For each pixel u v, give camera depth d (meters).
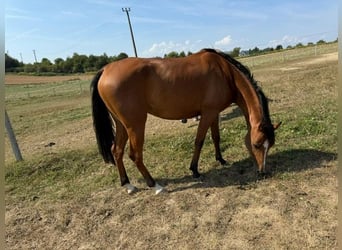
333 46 35.16
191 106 4.04
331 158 4.25
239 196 3.69
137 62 3.94
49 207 4.02
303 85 9.99
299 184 3.75
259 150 3.99
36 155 6.23
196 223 3.29
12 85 40.94
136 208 3.75
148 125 7.61
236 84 4.12
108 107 4.04
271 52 49.47
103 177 4.75
